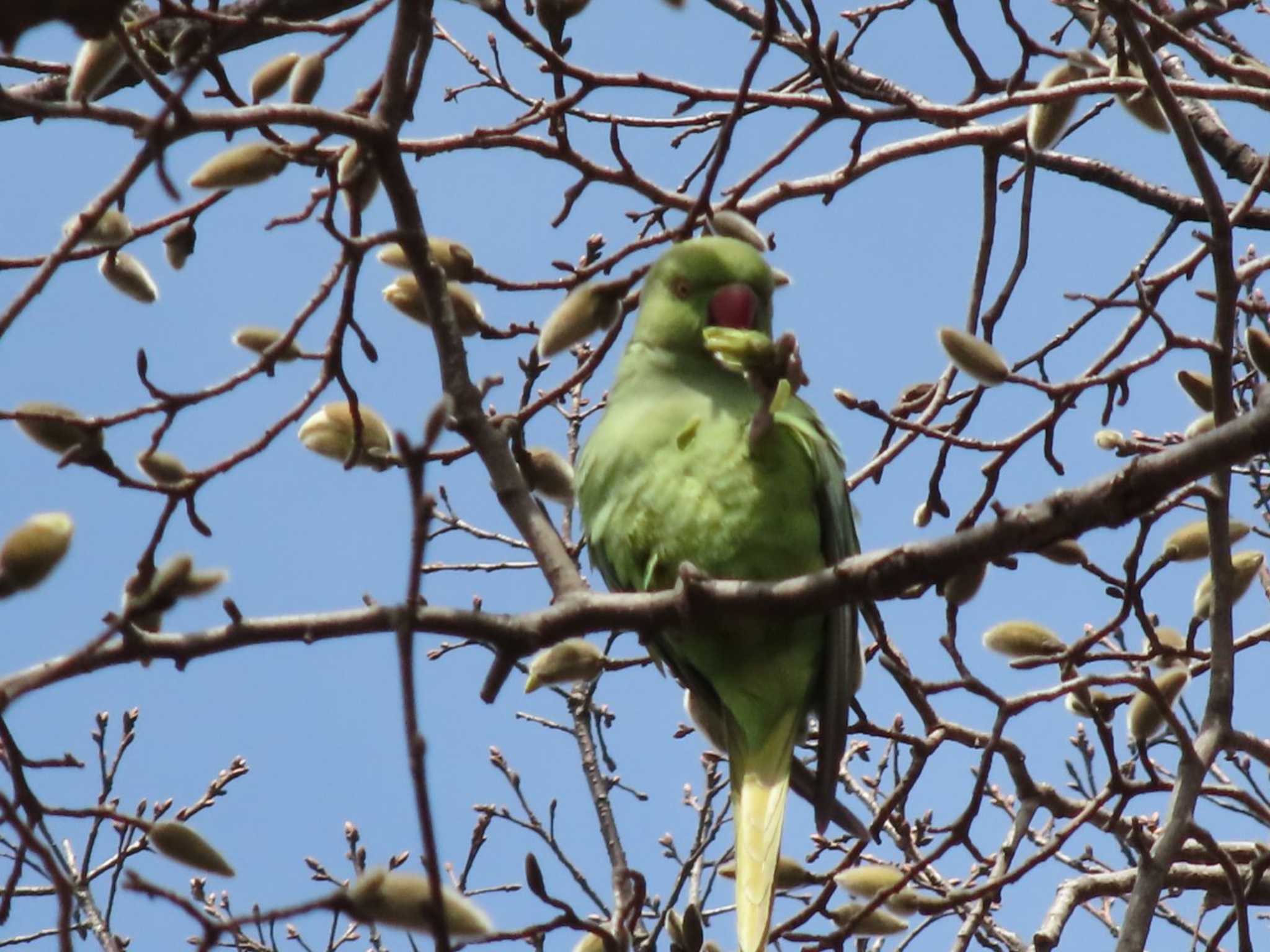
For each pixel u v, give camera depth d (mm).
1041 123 10336
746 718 9891
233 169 8641
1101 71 10273
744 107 9984
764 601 7762
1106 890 10148
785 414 9891
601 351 9531
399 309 9398
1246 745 8508
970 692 8453
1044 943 9711
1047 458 9578
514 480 8914
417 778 5258
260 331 8898
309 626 7141
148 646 6926
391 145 8258
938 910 8734
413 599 5305
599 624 7879
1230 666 8555
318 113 7895
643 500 9961
